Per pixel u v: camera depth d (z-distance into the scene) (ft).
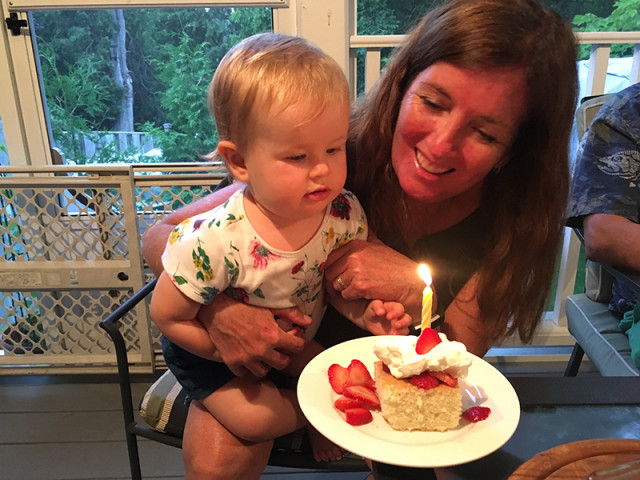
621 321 5.16
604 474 1.90
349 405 2.42
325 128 2.72
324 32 5.80
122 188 6.00
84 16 6.14
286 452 3.76
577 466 2.00
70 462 5.82
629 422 2.41
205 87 6.54
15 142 6.43
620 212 4.45
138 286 6.46
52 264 6.37
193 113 6.66
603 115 4.71
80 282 6.44
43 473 5.68
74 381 7.09
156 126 6.75
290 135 2.68
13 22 5.91
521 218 3.43
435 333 2.52
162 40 6.31
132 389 6.91
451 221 3.77
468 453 2.07
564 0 6.64
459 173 3.09
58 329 6.98
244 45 2.97
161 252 3.54
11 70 6.14
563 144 3.27
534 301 3.57
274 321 3.14
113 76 6.47
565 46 2.98
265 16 6.17
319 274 3.34
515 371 7.34
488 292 3.50
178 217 3.87
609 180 4.52
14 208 6.52
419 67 3.10
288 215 2.92
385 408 2.36
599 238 4.33
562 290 7.28
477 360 2.70
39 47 6.22
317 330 3.91
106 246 6.35
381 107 3.44
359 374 2.59
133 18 6.19
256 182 2.85
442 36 2.89
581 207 4.58
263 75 2.69
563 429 2.37
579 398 2.56
